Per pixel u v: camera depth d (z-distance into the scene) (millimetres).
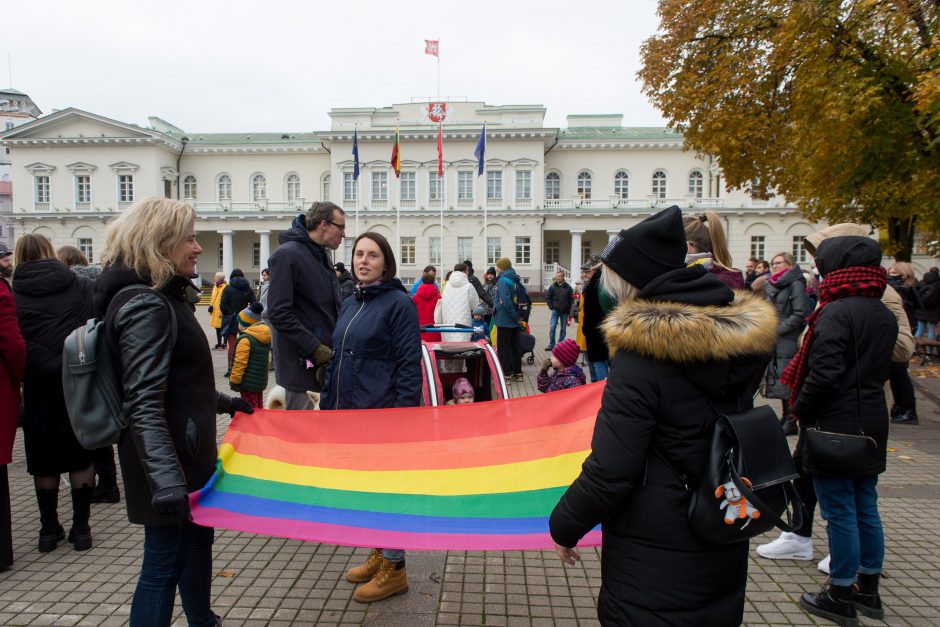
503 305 11445
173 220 2602
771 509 1923
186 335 2652
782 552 4277
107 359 2529
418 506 3186
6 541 4012
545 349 16359
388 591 3645
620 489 1909
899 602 3693
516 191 46906
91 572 4027
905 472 6148
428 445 3572
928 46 10836
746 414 1993
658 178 49344
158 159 48812
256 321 6930
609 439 1933
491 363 5840
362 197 47375
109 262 2602
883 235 17484
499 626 3367
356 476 3391
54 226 48781
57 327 4238
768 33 14391
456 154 46906
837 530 3441
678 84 15672
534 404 3809
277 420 3568
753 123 14445
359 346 3805
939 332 15508
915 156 12047
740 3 14562
